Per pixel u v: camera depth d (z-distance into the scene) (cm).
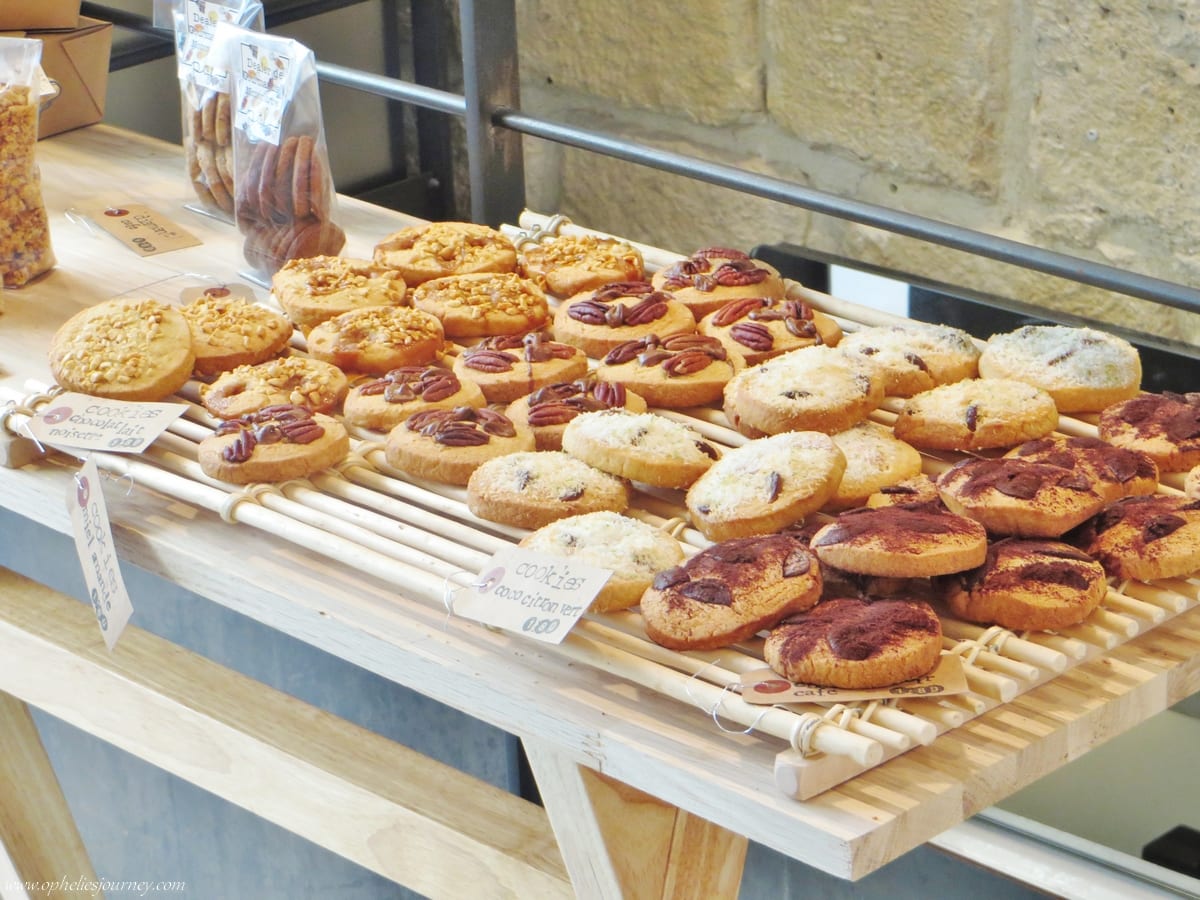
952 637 87
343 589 96
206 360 123
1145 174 171
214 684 118
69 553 167
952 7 178
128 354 118
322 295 133
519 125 165
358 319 126
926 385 115
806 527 96
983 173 186
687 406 117
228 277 149
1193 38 159
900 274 188
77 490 104
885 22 185
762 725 77
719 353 119
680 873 96
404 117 249
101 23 193
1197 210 168
